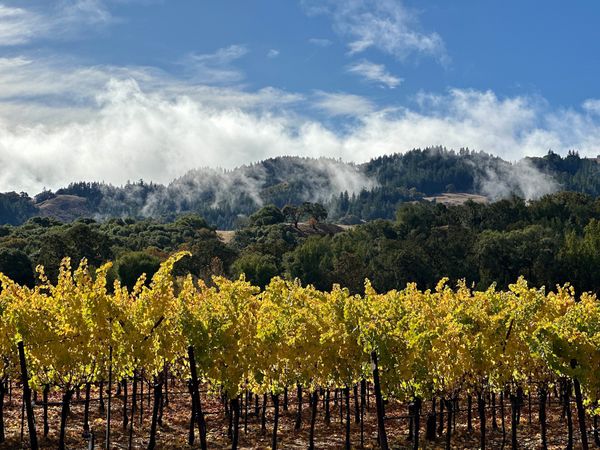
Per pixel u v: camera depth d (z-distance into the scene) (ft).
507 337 82.79
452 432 109.19
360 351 85.76
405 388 85.61
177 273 366.22
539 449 96.78
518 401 109.91
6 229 528.22
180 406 129.29
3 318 77.92
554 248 352.28
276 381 87.30
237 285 91.86
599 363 77.82
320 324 88.22
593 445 98.48
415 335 83.10
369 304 92.02
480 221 495.41
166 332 81.87
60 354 76.23
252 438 103.35
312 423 92.79
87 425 101.19
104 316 79.25
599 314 88.84
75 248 367.25
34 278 326.44
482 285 341.00
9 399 125.29
